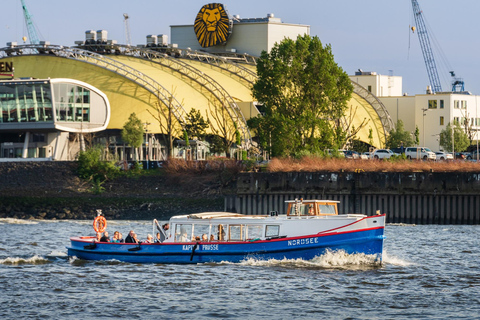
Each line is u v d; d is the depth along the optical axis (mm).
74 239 194625
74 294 152250
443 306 143375
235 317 135250
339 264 176750
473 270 183125
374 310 140250
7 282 163625
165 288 157375
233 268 176500
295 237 177625
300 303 144875
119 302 145500
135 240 190375
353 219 175875
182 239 186000
